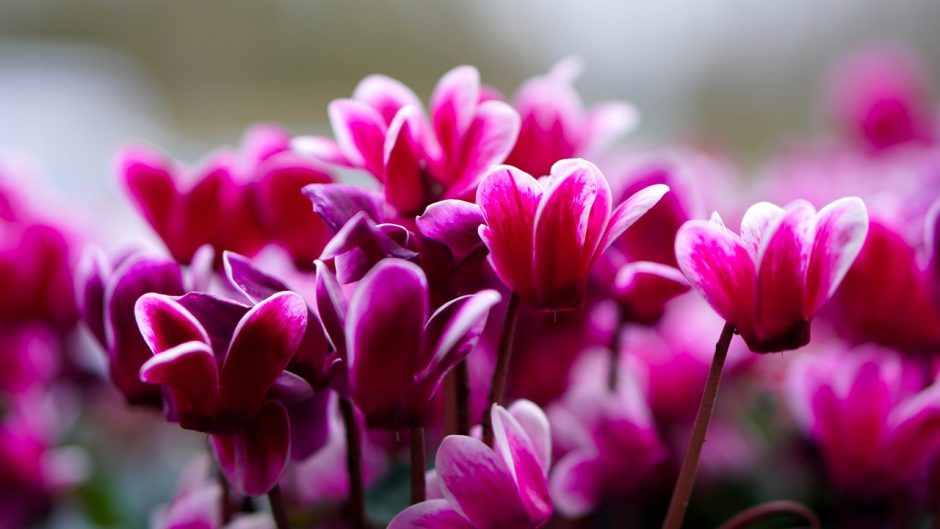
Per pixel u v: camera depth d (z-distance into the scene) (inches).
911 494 19.8
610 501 20.3
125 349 17.8
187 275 18.4
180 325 16.6
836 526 22.6
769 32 70.7
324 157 18.0
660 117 70.3
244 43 72.0
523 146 18.6
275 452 17.1
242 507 20.0
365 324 16.2
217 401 16.7
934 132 42.7
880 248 19.3
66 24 74.3
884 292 19.4
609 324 20.9
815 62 71.7
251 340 16.6
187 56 72.8
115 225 27.4
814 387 19.9
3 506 23.5
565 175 16.3
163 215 19.1
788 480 23.3
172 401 17.5
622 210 16.7
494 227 16.6
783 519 22.8
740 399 25.2
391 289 16.2
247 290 17.0
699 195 19.0
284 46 70.9
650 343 22.6
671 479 22.3
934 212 19.0
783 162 43.7
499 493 16.7
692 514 23.2
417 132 17.4
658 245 18.9
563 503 19.8
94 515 26.1
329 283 16.4
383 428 16.6
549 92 19.0
